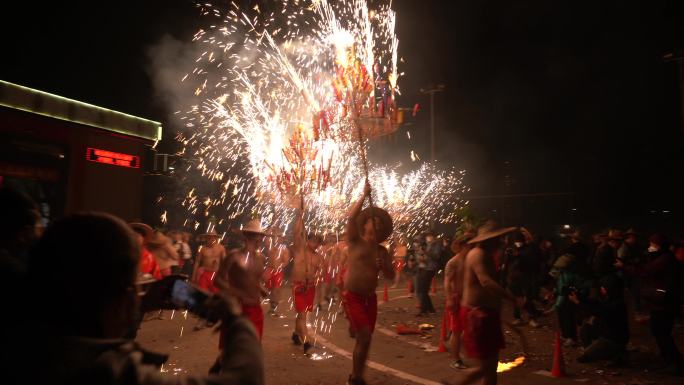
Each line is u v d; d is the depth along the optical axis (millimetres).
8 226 2281
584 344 8477
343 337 10258
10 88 5730
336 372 7488
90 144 6551
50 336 1240
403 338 10180
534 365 7941
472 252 5645
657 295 7387
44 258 1289
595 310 8055
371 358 8406
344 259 9344
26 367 1199
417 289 13234
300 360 8195
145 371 1238
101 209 6668
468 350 5535
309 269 9070
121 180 6965
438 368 7770
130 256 1357
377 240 6691
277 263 13125
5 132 5691
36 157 6000
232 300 1572
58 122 6188
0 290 1355
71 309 1268
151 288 1671
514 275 11805
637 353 8727
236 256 5461
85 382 1176
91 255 1279
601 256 8086
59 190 6172
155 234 8500
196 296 1617
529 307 11656
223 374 1352
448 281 7953
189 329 10609
